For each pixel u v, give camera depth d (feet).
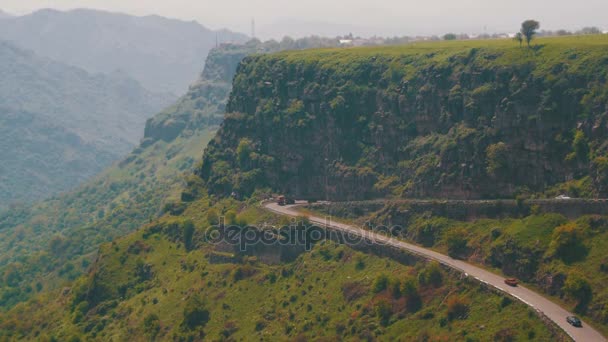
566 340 630.33
